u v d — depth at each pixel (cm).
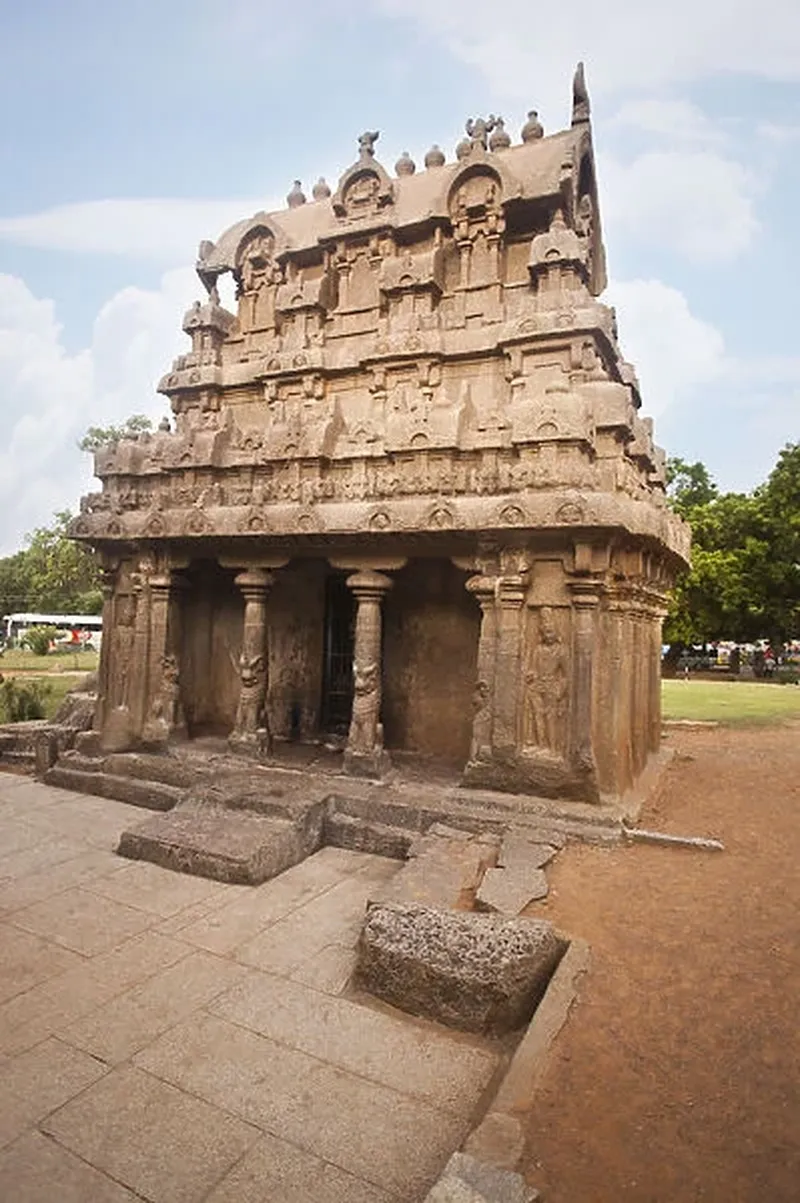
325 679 1530
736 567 4147
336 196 1556
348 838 1062
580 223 1480
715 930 709
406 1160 469
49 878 926
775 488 4125
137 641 1433
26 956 721
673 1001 587
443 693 1384
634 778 1230
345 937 779
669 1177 411
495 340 1338
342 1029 612
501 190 1395
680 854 925
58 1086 529
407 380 1414
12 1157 460
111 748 1423
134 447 1512
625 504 1034
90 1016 619
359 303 1534
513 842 927
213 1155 468
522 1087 487
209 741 1446
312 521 1182
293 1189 443
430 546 1166
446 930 655
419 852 922
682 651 5066
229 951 743
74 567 6044
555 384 1143
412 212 1510
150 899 866
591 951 663
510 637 1097
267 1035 601
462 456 1200
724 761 1565
